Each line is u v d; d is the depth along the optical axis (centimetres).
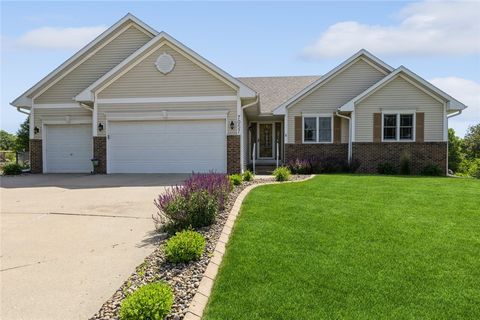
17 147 2812
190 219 578
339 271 416
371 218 647
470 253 475
